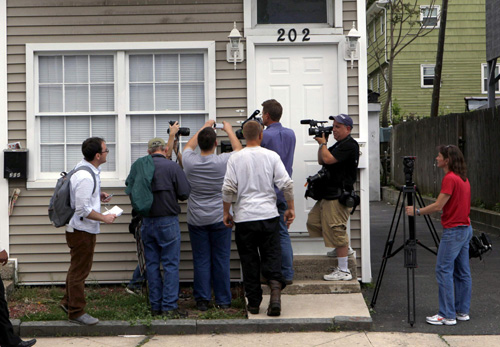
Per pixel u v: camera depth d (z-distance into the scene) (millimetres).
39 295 7223
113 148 7645
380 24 26359
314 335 5824
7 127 7566
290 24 7527
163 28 7547
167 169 6332
